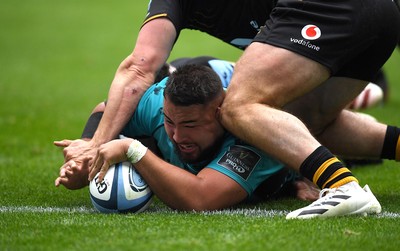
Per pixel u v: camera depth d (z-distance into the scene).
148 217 17.08
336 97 20.17
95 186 17.67
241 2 20.47
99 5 90.75
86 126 20.39
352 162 25.66
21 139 31.67
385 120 35.03
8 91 45.56
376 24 18.72
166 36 19.48
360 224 16.20
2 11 85.56
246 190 18.08
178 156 18.44
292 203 19.91
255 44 18.39
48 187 22.28
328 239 14.91
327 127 21.20
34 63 57.12
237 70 18.20
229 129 17.94
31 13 84.31
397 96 43.31
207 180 17.77
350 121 21.11
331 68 18.39
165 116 17.83
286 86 18.02
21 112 38.66
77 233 15.51
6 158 27.73
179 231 15.52
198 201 17.67
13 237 15.30
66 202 19.97
